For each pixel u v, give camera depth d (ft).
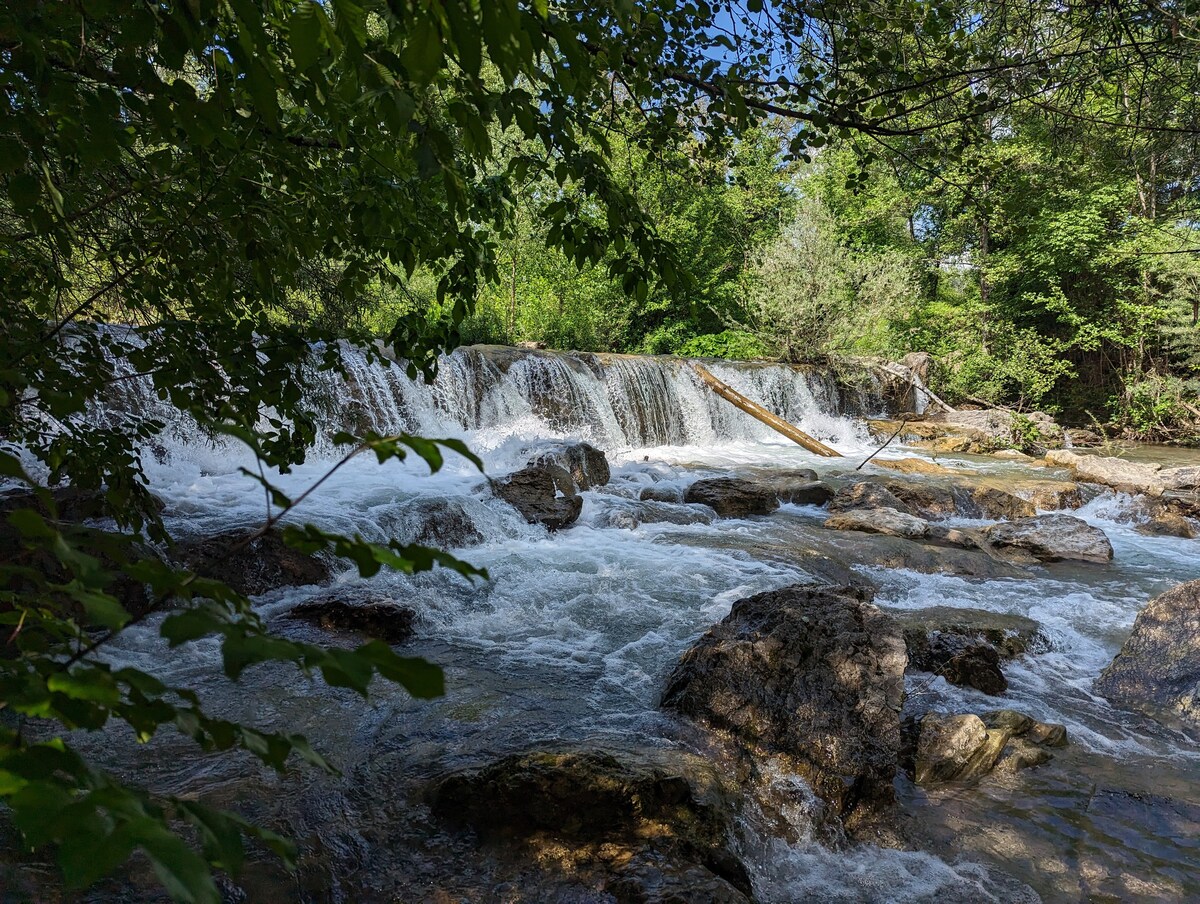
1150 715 18.34
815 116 12.66
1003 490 44.88
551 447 38.70
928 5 13.98
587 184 9.05
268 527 3.07
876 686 15.44
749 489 37.35
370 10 3.78
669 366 61.82
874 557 29.76
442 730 14.89
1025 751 15.92
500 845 11.44
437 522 27.66
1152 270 71.82
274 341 10.83
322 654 2.52
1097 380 83.97
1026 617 23.98
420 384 45.27
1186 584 20.49
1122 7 14.73
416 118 5.72
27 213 7.05
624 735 14.73
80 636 3.00
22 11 5.22
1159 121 18.70
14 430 9.55
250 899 9.86
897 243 94.89
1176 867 12.71
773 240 88.07
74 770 2.41
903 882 12.19
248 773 12.71
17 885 8.89
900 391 78.43
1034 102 15.70
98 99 5.37
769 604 17.24
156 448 31.71
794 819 13.21
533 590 23.98
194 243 9.63
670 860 11.05
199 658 17.58
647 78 10.89
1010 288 87.30
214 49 5.43
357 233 10.21
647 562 26.94
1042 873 12.51
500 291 78.64
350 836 11.40
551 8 8.04
